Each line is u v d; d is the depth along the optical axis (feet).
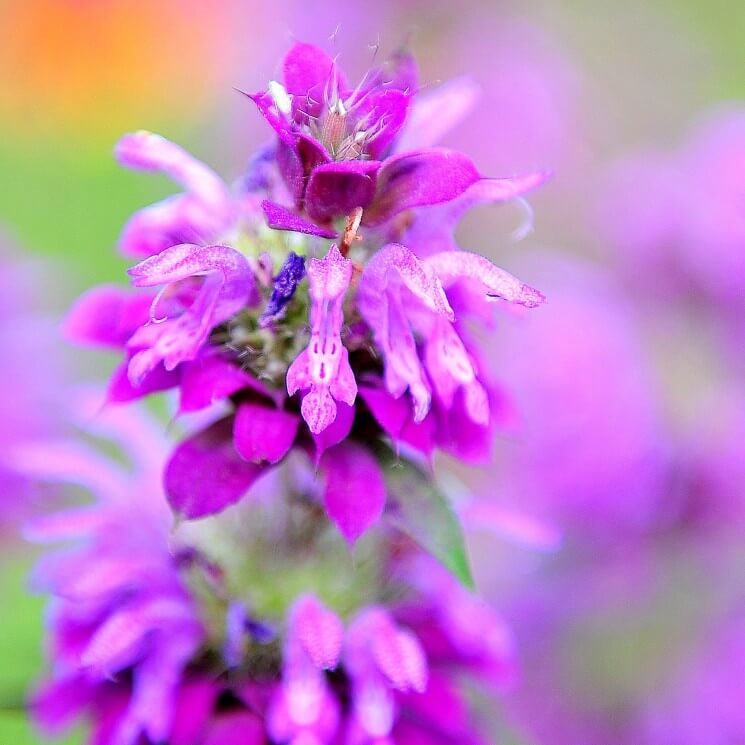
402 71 1.16
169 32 1.86
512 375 1.42
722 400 1.41
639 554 1.42
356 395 1.14
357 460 1.14
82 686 1.20
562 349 1.41
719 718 1.41
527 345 1.42
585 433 1.41
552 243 1.63
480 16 1.78
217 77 1.83
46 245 1.81
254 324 1.16
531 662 1.43
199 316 1.13
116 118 1.88
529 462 1.42
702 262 1.41
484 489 1.43
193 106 1.88
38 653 1.24
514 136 1.70
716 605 1.42
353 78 1.68
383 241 1.15
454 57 1.74
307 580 1.22
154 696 1.19
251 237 1.17
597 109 1.82
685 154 1.43
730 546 1.42
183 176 1.17
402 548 1.22
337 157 1.13
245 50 1.82
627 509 1.41
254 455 1.12
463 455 1.15
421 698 1.20
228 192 1.18
